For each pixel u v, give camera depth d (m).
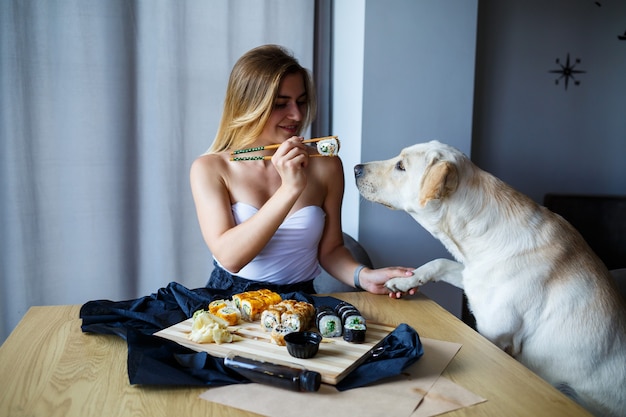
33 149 2.08
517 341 1.38
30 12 2.03
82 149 2.18
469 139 2.49
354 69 2.41
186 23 2.34
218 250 1.35
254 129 1.52
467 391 0.84
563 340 1.33
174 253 2.40
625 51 3.13
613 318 1.34
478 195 1.44
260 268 1.47
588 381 1.32
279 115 1.54
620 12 3.10
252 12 2.48
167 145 2.34
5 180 2.03
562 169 3.16
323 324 1.00
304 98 1.61
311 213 1.53
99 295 2.28
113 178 2.26
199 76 2.39
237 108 1.55
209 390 0.82
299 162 1.26
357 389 0.83
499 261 1.39
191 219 2.44
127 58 2.23
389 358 0.92
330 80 2.78
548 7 3.00
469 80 2.45
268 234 1.31
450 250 1.52
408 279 1.41
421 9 2.35
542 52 3.02
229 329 1.04
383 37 2.31
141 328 1.07
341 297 1.39
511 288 1.36
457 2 2.39
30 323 1.14
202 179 1.47
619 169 3.21
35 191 2.10
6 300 2.08
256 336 1.01
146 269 2.37
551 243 1.40
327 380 0.84
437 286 2.56
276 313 1.02
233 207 1.49
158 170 2.33
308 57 2.62
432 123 2.43
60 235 2.17
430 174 1.40
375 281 1.44
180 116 2.36
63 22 2.10
